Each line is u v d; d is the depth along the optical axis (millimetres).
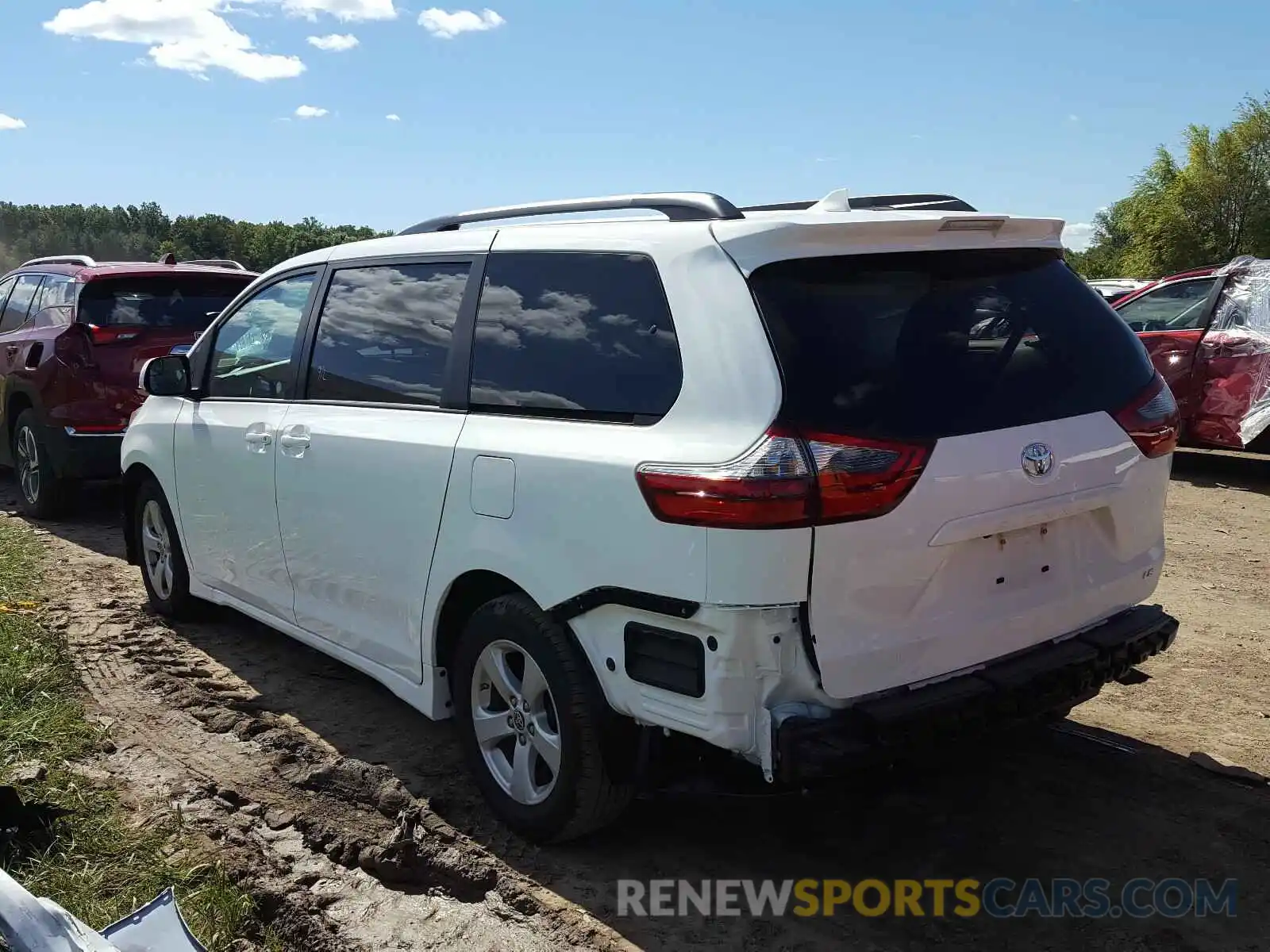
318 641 4355
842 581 2688
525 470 3180
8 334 8391
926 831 3549
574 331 3238
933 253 3078
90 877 3098
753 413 2701
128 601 5941
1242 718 4453
